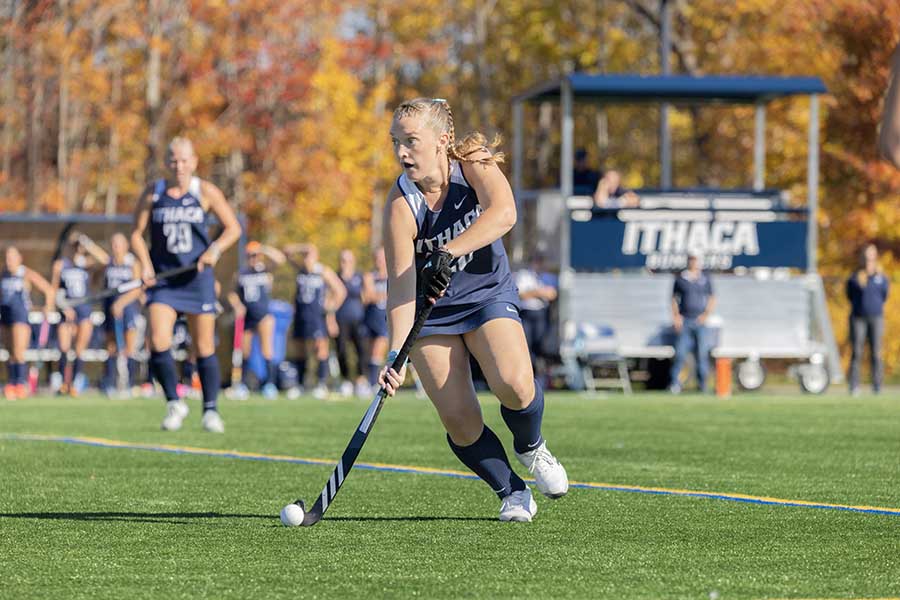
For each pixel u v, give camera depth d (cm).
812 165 6969
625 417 4584
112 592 1507
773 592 1493
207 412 3872
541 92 7194
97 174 11119
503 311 1888
